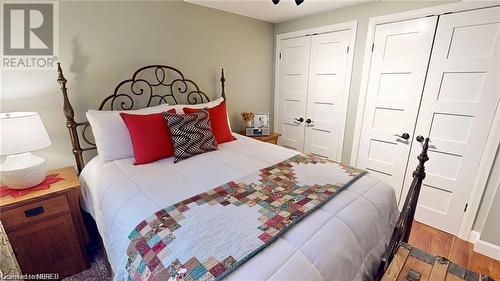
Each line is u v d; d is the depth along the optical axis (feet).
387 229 4.60
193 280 2.65
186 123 6.42
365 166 9.08
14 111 5.59
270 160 6.33
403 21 7.34
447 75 6.79
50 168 6.21
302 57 10.41
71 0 5.90
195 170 5.58
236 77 10.22
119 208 4.21
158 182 4.92
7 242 4.10
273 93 11.98
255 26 10.37
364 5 8.11
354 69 8.77
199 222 3.61
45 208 4.92
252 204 4.12
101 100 6.75
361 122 8.87
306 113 10.78
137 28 7.06
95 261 5.87
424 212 7.79
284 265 2.89
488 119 6.28
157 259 3.07
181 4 7.89
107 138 5.96
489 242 6.33
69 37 6.01
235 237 3.28
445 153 7.13
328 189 4.61
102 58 6.58
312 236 3.37
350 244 3.50
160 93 7.91
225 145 7.61
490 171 6.41
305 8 8.77
